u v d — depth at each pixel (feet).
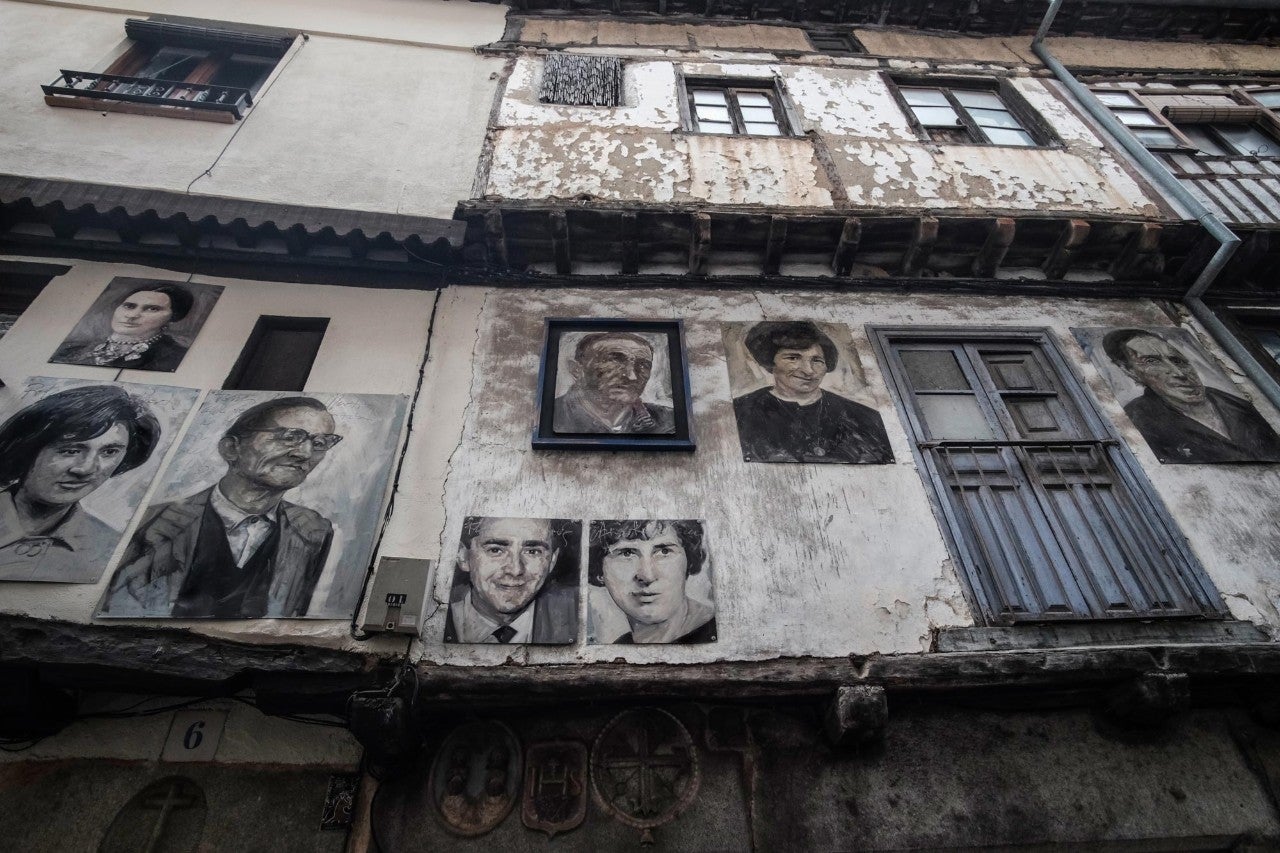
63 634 13.00
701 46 29.55
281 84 24.79
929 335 20.51
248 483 15.69
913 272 22.08
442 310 19.95
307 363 18.69
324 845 12.69
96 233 19.97
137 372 17.44
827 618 14.56
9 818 12.71
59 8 26.09
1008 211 22.36
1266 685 14.11
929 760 13.66
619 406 18.04
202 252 20.07
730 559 15.34
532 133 23.89
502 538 15.33
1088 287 22.31
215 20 26.81
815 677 13.46
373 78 25.68
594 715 13.87
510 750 13.47
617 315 20.34
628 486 16.47
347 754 13.60
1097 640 14.74
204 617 13.65
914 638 14.44
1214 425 18.72
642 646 13.94
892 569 15.44
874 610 14.76
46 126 21.71
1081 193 23.66
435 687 13.01
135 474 15.58
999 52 31.07
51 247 19.69
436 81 25.98
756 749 13.61
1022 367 20.25
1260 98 29.55
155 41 26.05
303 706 13.55
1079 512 16.92
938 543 15.97
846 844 12.67
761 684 13.37
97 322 18.28
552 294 20.81
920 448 17.74
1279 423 18.92
